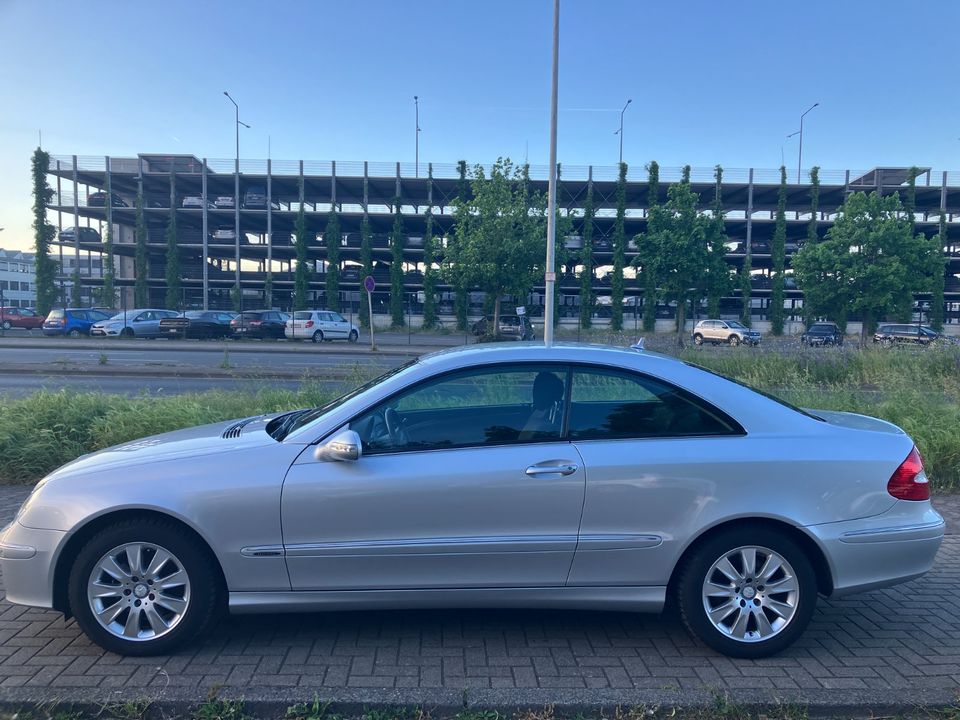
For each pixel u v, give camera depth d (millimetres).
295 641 3686
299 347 30578
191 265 55562
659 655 3588
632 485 3494
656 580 3541
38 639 3686
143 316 35781
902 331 38875
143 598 3482
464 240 31547
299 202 53156
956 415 7895
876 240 30672
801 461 3555
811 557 3680
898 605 4293
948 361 13539
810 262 31938
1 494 6531
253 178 53625
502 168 30906
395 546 3443
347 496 3436
